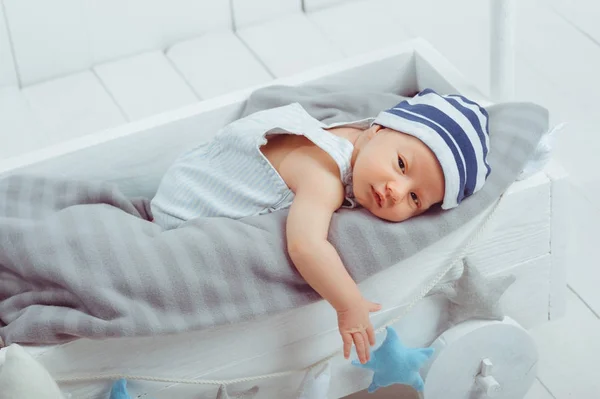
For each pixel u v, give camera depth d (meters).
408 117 1.12
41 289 1.10
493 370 1.28
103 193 1.24
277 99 1.33
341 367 1.25
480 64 1.90
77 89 1.83
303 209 1.12
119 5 1.84
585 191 1.65
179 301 1.08
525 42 1.95
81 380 1.09
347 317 1.08
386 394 1.39
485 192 1.15
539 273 1.28
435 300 1.23
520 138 1.18
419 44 1.42
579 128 1.75
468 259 1.19
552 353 1.44
